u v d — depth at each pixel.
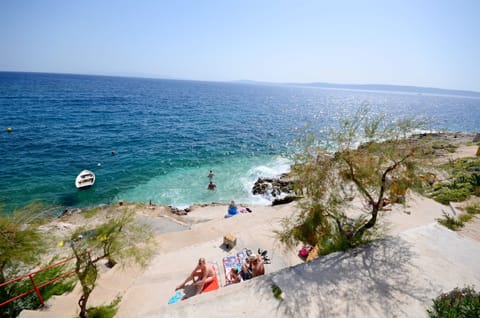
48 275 5.79
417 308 3.89
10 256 4.64
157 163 22.17
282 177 19.53
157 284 5.90
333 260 5.06
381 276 4.61
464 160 17.11
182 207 15.37
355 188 5.95
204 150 26.59
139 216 13.04
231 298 4.13
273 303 4.02
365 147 5.77
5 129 29.05
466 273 4.68
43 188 16.44
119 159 22.53
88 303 5.28
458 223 7.24
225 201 16.27
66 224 11.21
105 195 16.31
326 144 5.96
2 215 5.16
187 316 3.82
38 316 4.65
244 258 6.76
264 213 11.02
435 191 11.70
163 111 51.31
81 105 51.59
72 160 21.48
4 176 17.56
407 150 5.57
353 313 3.81
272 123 44.75
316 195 5.81
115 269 6.58
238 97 103.69
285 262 6.69
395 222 7.89
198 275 5.78
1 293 4.95
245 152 26.62
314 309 3.89
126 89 107.12
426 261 5.00
